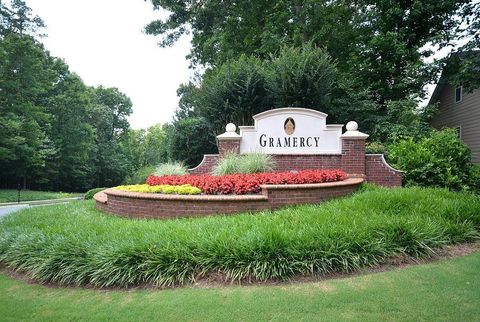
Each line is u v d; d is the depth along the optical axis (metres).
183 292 3.45
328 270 3.72
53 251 4.10
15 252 4.55
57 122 32.19
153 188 6.57
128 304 3.25
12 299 3.56
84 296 3.55
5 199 21.22
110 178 42.44
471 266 3.86
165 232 4.31
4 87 24.78
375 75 15.75
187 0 19.86
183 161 14.66
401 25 15.88
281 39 16.27
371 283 3.45
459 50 12.23
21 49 24.89
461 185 8.33
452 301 3.00
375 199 5.53
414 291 3.22
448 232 4.59
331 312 2.87
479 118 15.70
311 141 8.89
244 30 18.91
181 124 16.25
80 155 34.00
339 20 17.19
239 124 12.38
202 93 13.85
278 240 3.74
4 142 24.27
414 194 5.81
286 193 5.71
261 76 12.16
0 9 25.58
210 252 3.74
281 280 3.59
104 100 49.34
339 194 6.37
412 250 4.12
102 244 4.11
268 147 9.02
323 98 11.73
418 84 15.30
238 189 5.97
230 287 3.51
